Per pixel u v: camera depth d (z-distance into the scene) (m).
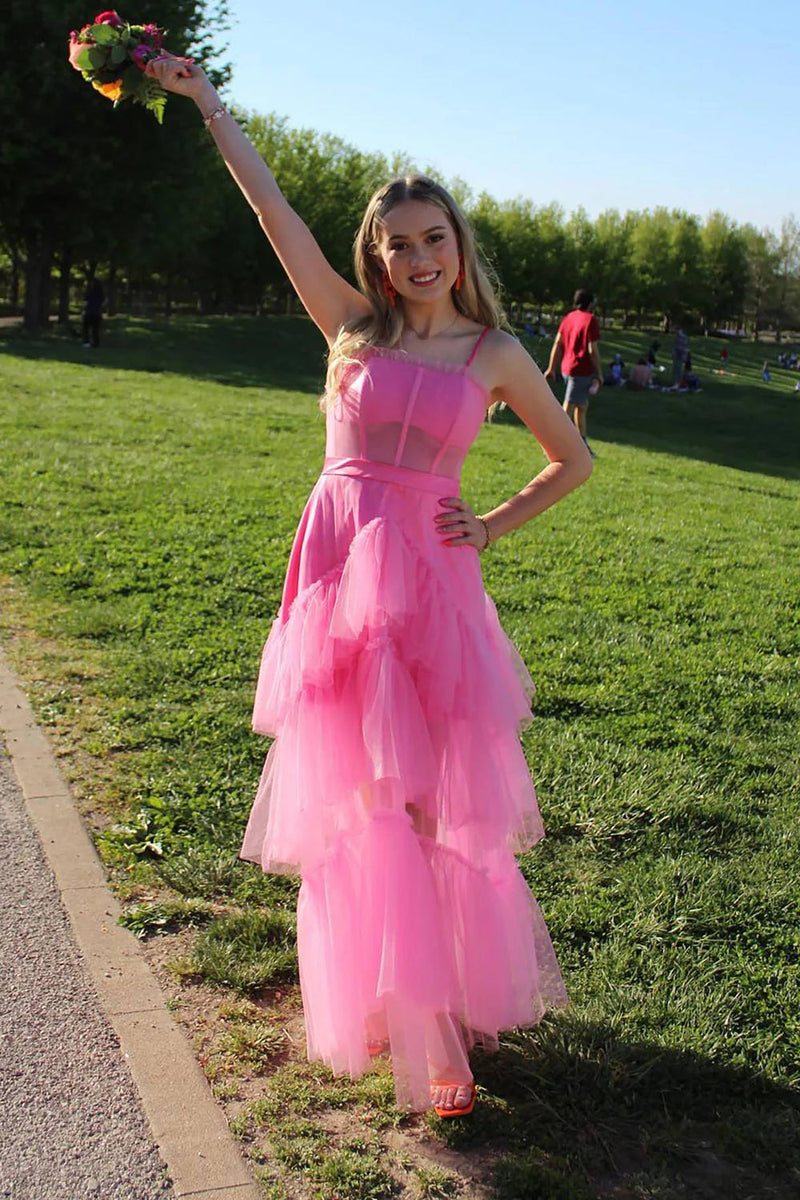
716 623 7.16
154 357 27.22
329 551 2.78
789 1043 2.98
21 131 28.88
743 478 15.87
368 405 2.75
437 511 2.79
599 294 87.69
